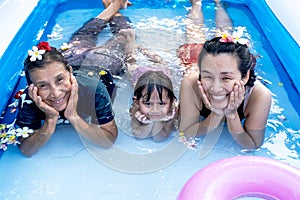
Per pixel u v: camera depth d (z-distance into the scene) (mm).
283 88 2482
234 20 3168
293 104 2361
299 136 2137
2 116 2238
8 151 2049
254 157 1679
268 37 2914
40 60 1847
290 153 2035
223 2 3361
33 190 1858
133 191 1852
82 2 3414
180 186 1872
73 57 2295
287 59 2602
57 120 2047
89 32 2676
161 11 3174
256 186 1594
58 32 2980
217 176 1589
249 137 2037
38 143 2020
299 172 1614
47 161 2004
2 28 2498
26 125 2062
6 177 1922
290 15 2771
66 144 2090
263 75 2586
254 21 3172
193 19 3012
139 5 3271
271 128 2182
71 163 1995
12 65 2408
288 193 1563
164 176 1925
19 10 2707
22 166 1978
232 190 1575
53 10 3254
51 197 1823
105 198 1817
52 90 1876
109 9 2850
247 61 1865
